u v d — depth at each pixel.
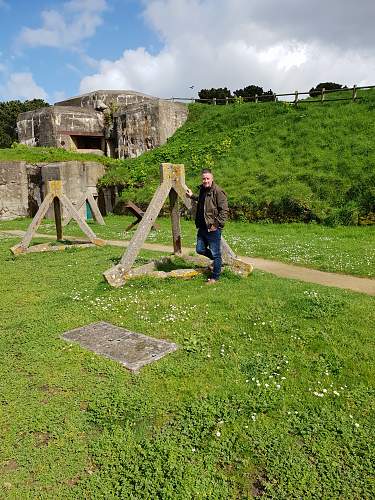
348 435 3.40
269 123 25.97
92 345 5.16
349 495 2.86
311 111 25.20
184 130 31.05
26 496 2.90
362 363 4.47
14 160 25.25
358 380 4.19
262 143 24.08
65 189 25.14
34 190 25.92
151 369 4.47
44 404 3.92
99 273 8.85
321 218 16.94
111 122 33.69
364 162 18.88
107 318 6.11
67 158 27.39
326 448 3.27
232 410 3.74
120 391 4.06
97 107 33.97
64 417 3.71
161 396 3.97
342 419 3.60
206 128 29.50
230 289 7.09
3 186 24.72
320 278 8.29
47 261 10.60
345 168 19.02
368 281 8.01
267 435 3.43
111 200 26.73
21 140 34.41
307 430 3.48
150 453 3.24
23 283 8.38
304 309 5.95
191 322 5.75
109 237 15.23
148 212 8.29
